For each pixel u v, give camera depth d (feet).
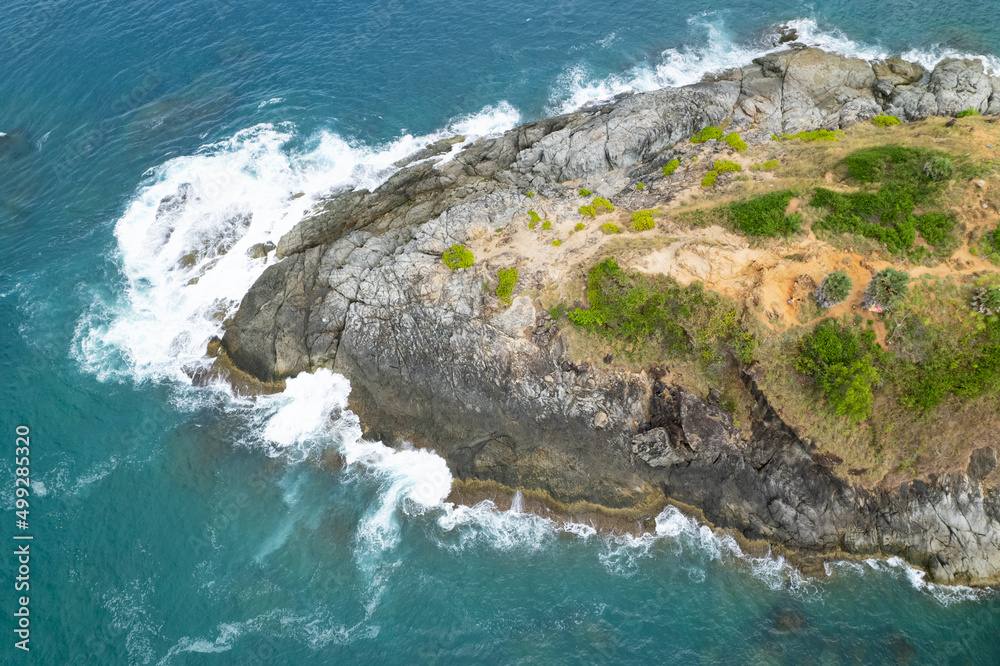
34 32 224.33
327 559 127.34
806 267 130.72
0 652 111.96
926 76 180.34
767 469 125.39
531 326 137.49
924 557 119.75
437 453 139.95
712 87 181.27
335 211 169.27
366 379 145.69
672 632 116.67
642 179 162.20
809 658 112.06
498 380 137.39
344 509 133.90
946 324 120.37
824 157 150.92
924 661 110.63
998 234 126.31
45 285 163.12
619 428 131.75
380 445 142.51
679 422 128.06
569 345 135.03
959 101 163.53
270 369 148.97
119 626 116.88
